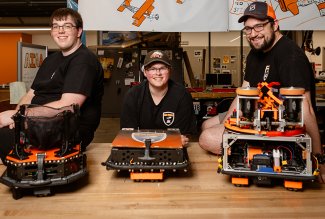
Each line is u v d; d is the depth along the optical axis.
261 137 0.99
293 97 0.98
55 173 0.95
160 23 2.29
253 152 1.04
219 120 1.76
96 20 2.25
